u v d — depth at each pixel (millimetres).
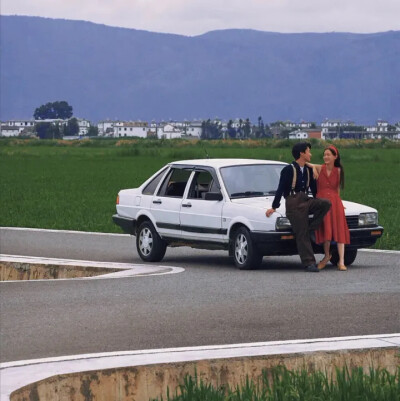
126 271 18750
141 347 11250
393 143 132250
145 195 21219
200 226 19688
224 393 9633
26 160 95812
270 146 133875
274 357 10234
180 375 9945
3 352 11078
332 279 17203
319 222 18297
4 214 34375
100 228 29328
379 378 9555
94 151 124625
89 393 9664
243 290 15844
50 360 10211
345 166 80250
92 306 14227
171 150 117062
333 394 9148
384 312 13547
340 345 10672
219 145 134875
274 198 18375
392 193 45625
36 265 20078
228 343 11445
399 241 24500
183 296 15203
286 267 19484
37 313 13625
